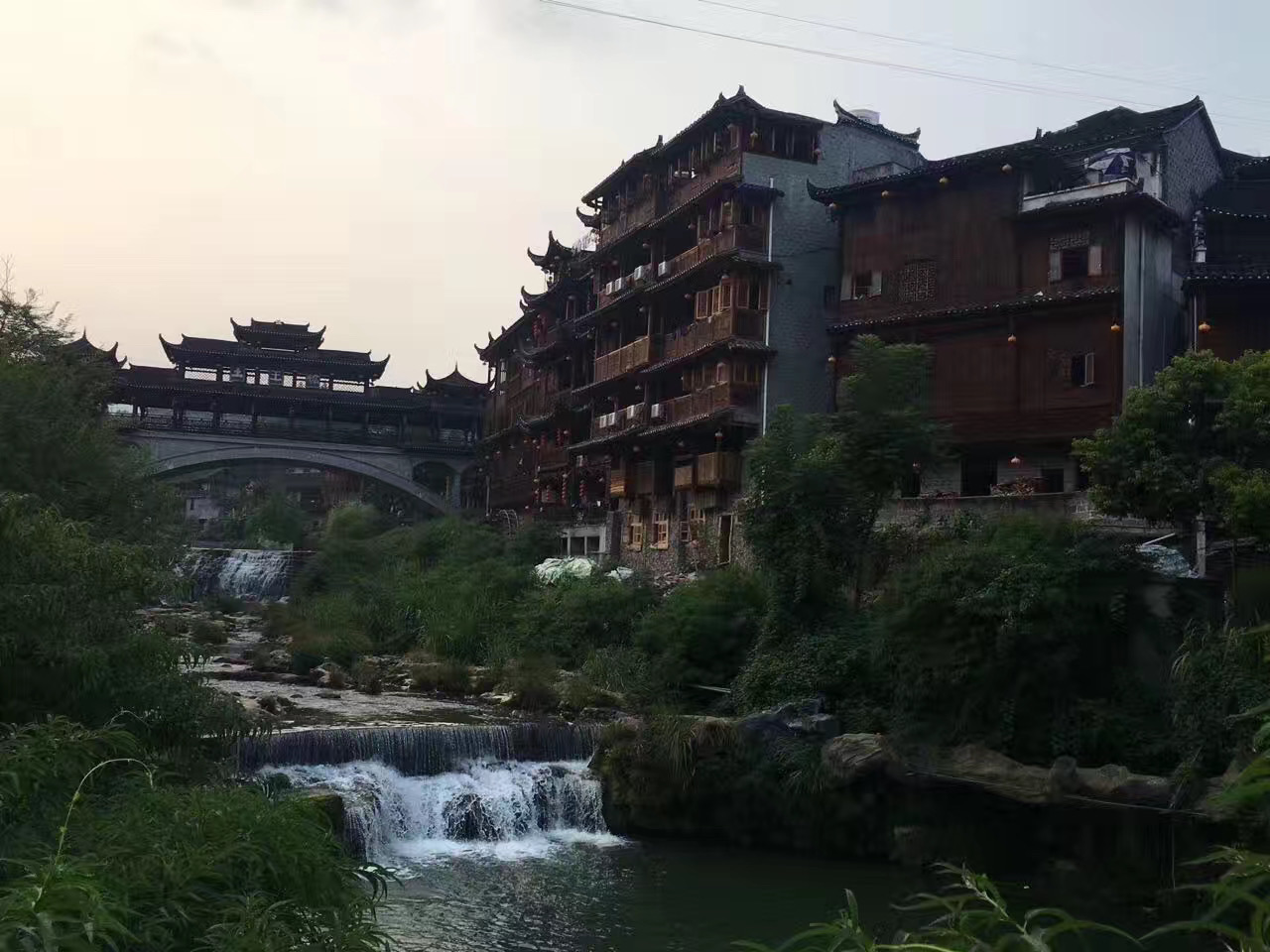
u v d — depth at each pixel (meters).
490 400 75.06
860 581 26.06
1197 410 22.39
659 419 44.19
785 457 26.34
